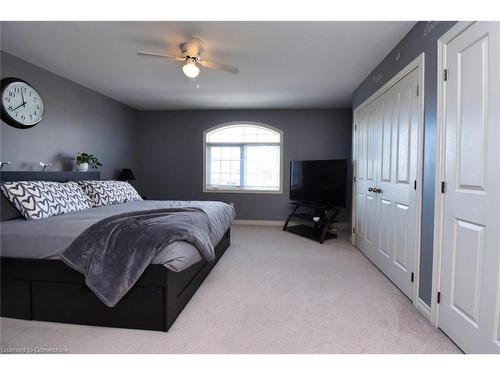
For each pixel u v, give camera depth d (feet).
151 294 5.97
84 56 9.49
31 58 9.66
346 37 8.02
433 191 6.33
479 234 4.89
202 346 5.51
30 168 10.11
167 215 7.66
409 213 7.53
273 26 7.46
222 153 18.38
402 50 8.09
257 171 18.21
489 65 4.65
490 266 4.64
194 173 18.21
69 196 8.80
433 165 6.34
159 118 18.20
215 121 17.93
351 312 6.81
